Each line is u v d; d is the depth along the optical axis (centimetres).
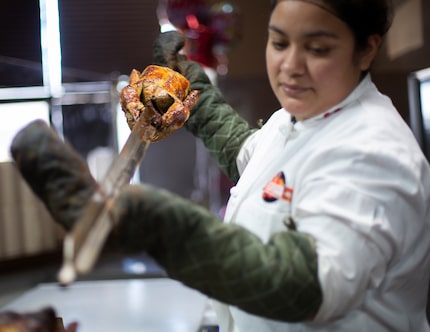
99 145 416
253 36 333
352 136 95
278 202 99
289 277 82
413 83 272
